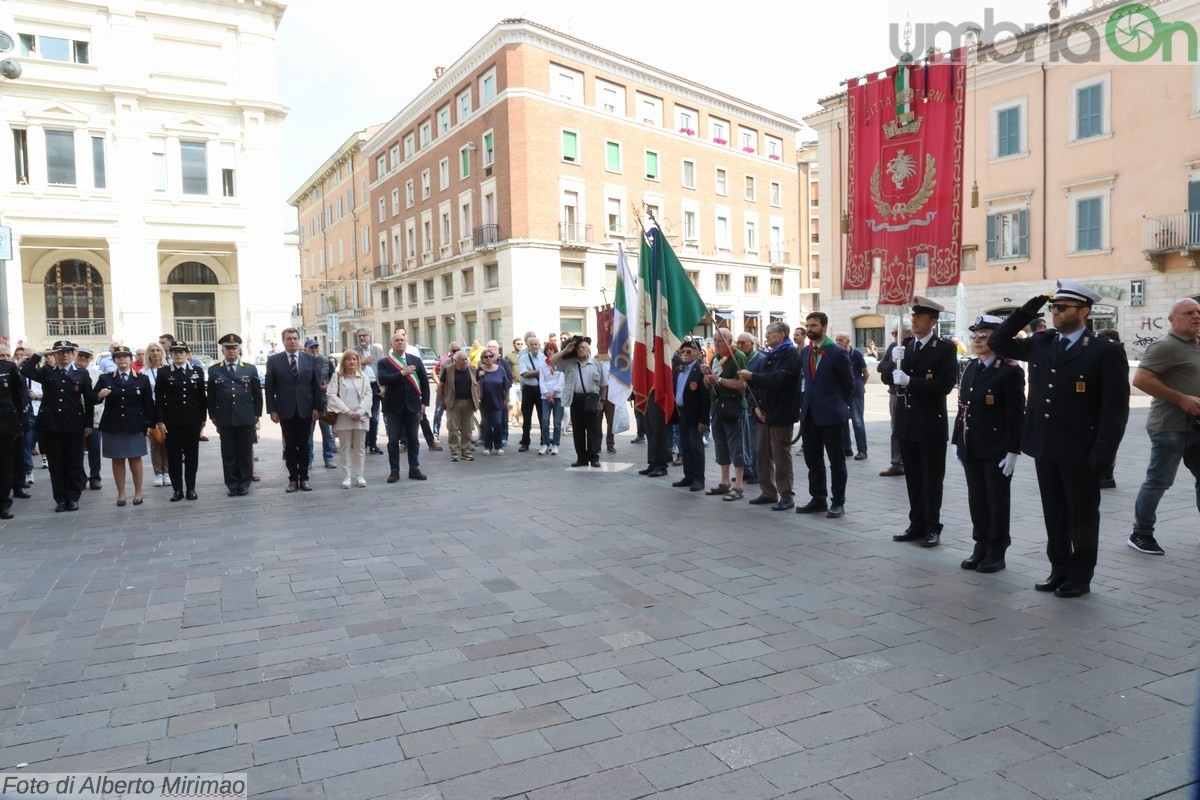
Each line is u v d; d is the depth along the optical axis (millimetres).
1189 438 5695
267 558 6449
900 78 10227
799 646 4379
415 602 5250
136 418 8938
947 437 6383
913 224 10258
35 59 28047
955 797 2934
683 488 9320
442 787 3053
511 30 35438
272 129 32344
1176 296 24703
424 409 13352
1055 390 5113
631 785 3045
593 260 38781
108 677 4137
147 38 29859
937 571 5770
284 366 9570
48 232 28859
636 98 40344
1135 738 3328
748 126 46906
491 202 38344
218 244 32500
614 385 10383
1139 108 25016
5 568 6266
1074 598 5082
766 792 2980
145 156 30172
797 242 50969
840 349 7590
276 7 31938
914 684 3879
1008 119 28109
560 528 7324
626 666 4152
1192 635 4426
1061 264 27156
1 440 8320
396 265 48719
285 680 4062
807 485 9305
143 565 6305
